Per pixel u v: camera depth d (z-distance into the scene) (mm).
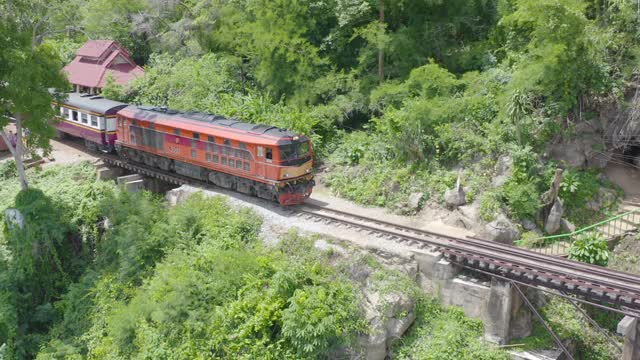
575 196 26406
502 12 31750
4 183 33344
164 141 31234
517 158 26219
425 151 29906
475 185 26938
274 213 26172
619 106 27562
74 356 23609
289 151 26062
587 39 26312
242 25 38156
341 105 33531
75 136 40312
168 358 20828
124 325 22500
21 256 27641
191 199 28234
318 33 37094
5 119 27859
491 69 30812
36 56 27609
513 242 24719
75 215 29328
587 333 21984
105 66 44344
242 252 23234
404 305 21375
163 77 40812
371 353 20547
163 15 46188
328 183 30969
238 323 21031
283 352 20156
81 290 26453
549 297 22469
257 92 37375
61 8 32250
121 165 34031
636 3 27938
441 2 32344
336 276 22109
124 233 26469
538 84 27547
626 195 27156
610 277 19906
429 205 27688
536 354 20641
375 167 30391
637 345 18250
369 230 24469
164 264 24594
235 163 27672
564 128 27750
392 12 33906
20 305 26938
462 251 21938
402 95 31625
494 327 20984
